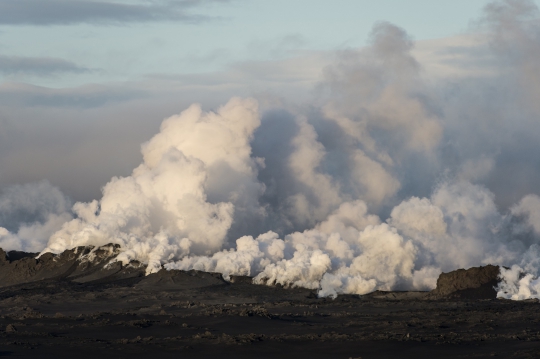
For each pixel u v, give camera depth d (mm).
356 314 193500
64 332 146625
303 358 121688
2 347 122375
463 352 125875
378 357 122188
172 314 180375
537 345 129875
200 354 123312
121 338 141375
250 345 131625
